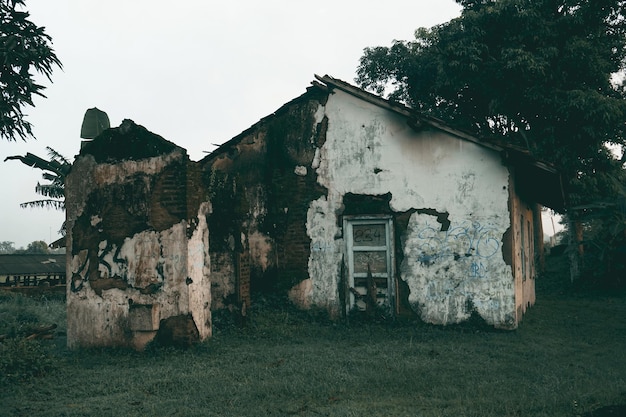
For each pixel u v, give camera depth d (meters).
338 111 11.34
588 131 16.52
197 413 5.20
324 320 11.02
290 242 11.46
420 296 10.34
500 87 18.17
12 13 11.40
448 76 18.69
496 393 5.70
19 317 12.19
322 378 6.43
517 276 10.35
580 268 19.11
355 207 11.02
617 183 17.84
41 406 5.61
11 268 24.53
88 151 9.12
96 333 8.73
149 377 6.78
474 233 10.05
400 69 22.64
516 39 17.56
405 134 10.76
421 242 10.43
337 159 11.27
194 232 8.66
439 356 7.80
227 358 7.77
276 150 11.77
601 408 5.08
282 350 8.31
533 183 11.98
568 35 17.53
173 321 8.39
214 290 10.12
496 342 8.79
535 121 18.34
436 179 10.43
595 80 17.45
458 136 10.20
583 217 18.62
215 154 12.19
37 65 11.39
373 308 10.68
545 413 4.96
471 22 18.25
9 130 11.49
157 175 8.66
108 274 8.76
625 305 14.07
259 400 5.66
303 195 11.47
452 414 5.03
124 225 8.76
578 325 10.79
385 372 6.72
